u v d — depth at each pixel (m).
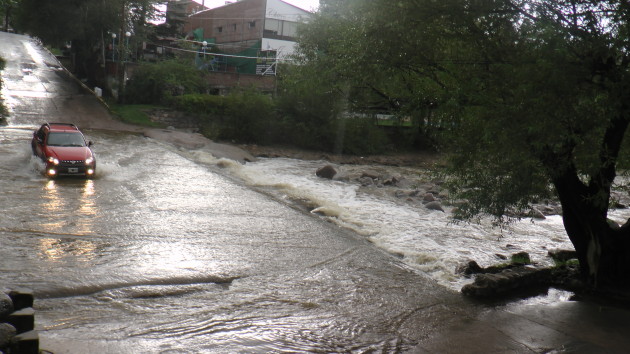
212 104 39.22
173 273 11.05
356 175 29.45
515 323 9.93
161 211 16.44
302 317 9.45
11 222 13.48
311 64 28.84
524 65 9.98
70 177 20.28
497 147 10.60
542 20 10.28
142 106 40.47
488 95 10.65
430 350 8.48
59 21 40.38
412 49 11.94
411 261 13.97
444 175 12.33
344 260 13.35
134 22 49.19
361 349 8.32
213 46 57.88
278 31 53.88
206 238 13.99
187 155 29.16
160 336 8.05
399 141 42.00
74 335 7.73
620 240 11.74
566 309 10.82
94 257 11.51
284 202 20.22
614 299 11.48
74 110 37.75
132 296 9.68
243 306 9.73
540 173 11.09
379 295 11.01
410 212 20.45
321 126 39.16
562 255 14.69
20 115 34.34
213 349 7.76
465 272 12.97
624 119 10.66
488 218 19.86
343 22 22.92
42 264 10.69
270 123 38.41
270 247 13.82
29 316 6.91
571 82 9.64
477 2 10.96
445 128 12.07
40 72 49.12
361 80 14.10
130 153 27.06
